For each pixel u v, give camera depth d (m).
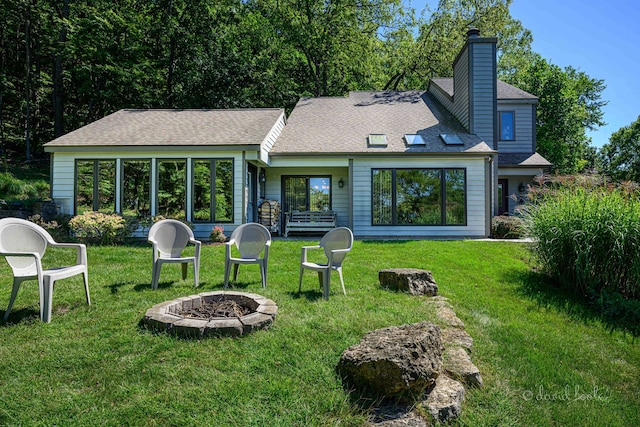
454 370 2.97
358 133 12.60
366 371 2.57
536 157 15.16
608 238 5.82
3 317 3.89
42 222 9.09
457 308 4.84
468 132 12.53
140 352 3.09
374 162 11.45
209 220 10.70
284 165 11.55
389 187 11.45
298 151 11.40
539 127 21.23
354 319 3.94
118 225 9.14
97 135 11.16
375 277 6.10
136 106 19.66
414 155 11.25
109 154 10.77
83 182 10.79
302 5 21.44
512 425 2.54
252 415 2.34
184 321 3.42
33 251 4.21
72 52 16.86
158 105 19.73
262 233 5.71
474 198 11.27
